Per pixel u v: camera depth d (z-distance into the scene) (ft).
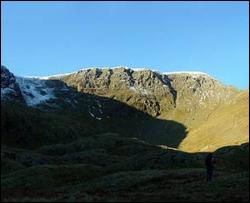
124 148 422.00
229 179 161.99
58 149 422.00
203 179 176.55
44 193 159.33
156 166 246.47
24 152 378.94
